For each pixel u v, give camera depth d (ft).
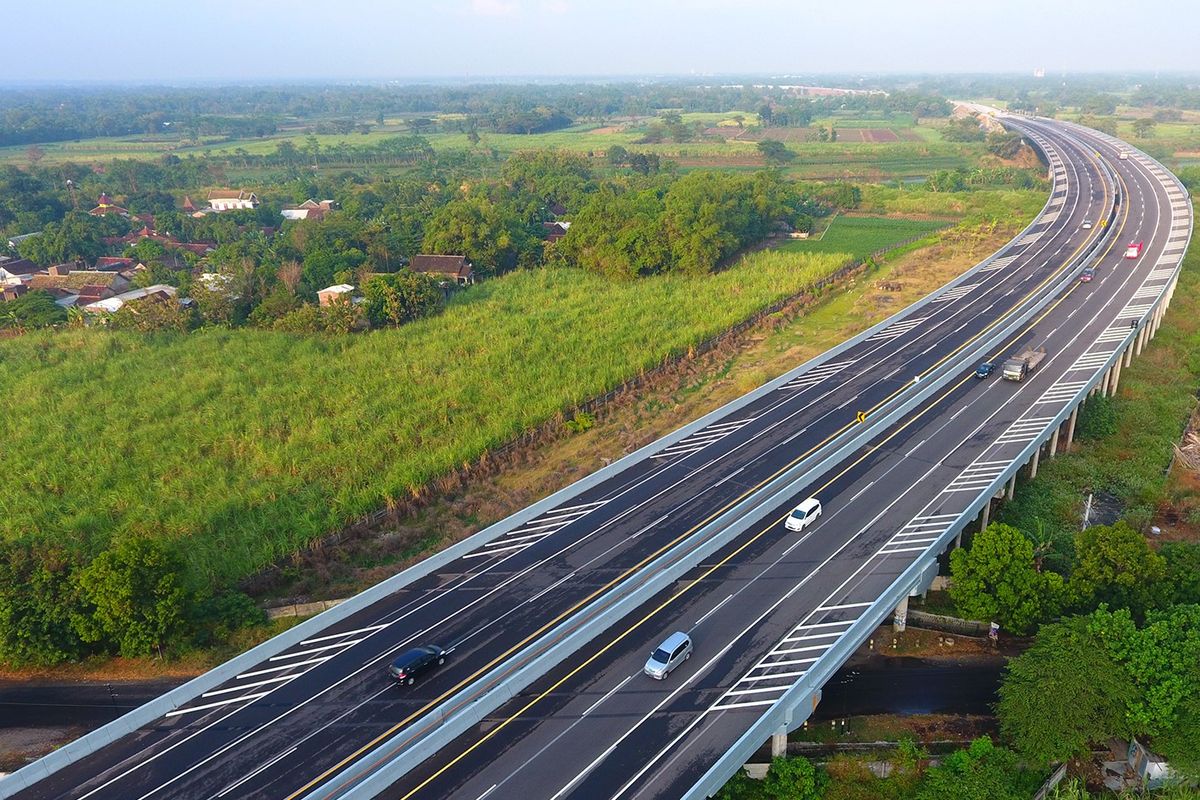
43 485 266.57
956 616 207.31
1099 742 163.94
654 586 187.42
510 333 389.80
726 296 443.32
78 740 150.41
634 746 146.41
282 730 154.81
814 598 184.34
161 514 246.27
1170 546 202.80
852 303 446.60
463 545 209.56
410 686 164.25
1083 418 297.12
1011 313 368.89
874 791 160.86
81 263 554.05
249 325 411.54
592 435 299.58
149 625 189.06
